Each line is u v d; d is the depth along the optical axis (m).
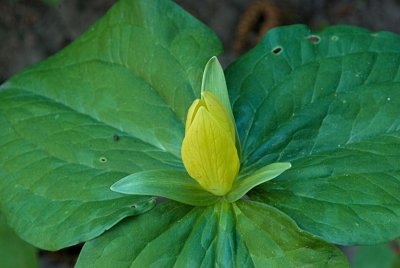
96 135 0.60
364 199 0.54
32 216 0.57
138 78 0.61
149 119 0.60
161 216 0.55
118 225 0.55
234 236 0.55
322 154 0.57
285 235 0.54
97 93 0.61
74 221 0.56
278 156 0.58
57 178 0.58
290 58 0.60
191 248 0.54
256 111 0.59
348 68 0.59
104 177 0.58
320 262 0.53
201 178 0.54
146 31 0.61
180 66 0.60
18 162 0.59
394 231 0.53
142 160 0.59
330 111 0.58
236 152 0.54
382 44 0.60
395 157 0.56
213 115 0.53
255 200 0.56
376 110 0.58
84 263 0.54
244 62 0.60
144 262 0.54
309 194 0.55
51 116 0.61
